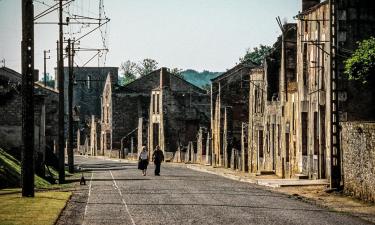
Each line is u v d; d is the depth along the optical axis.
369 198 30.77
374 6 41.88
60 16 47.56
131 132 108.12
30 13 28.62
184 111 93.62
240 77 75.94
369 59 36.75
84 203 28.97
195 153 81.50
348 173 33.75
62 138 46.25
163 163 84.94
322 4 43.16
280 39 57.88
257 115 59.56
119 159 101.81
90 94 154.88
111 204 28.66
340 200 31.77
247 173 57.69
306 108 46.34
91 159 107.19
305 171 46.16
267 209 27.08
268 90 56.25
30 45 28.69
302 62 47.00
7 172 38.22
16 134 50.47
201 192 34.97
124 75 191.62
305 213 26.02
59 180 45.56
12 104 53.78
